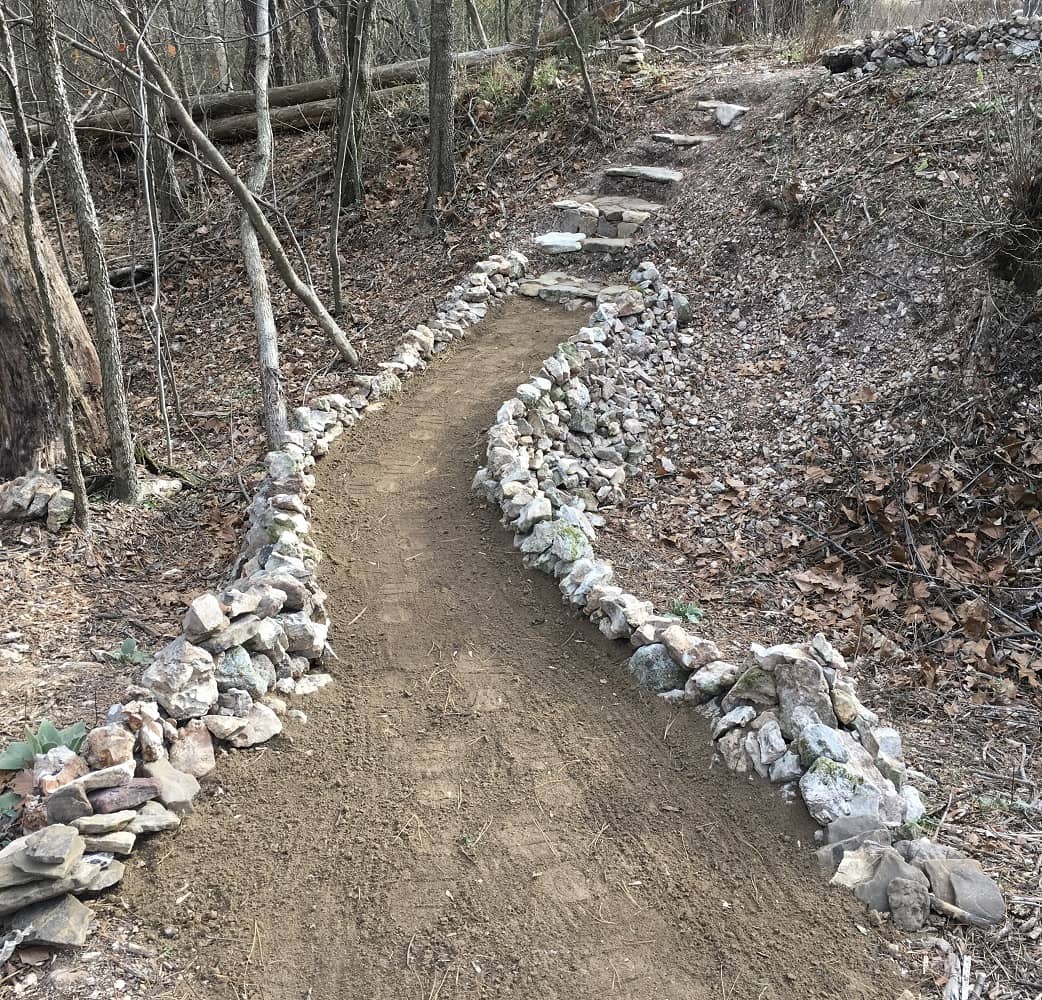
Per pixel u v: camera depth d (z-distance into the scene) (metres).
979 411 6.56
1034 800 4.15
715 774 3.75
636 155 10.98
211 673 3.95
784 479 6.88
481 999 2.87
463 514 5.84
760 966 2.98
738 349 8.20
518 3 18.61
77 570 5.90
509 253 9.80
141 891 3.20
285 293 10.97
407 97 13.04
